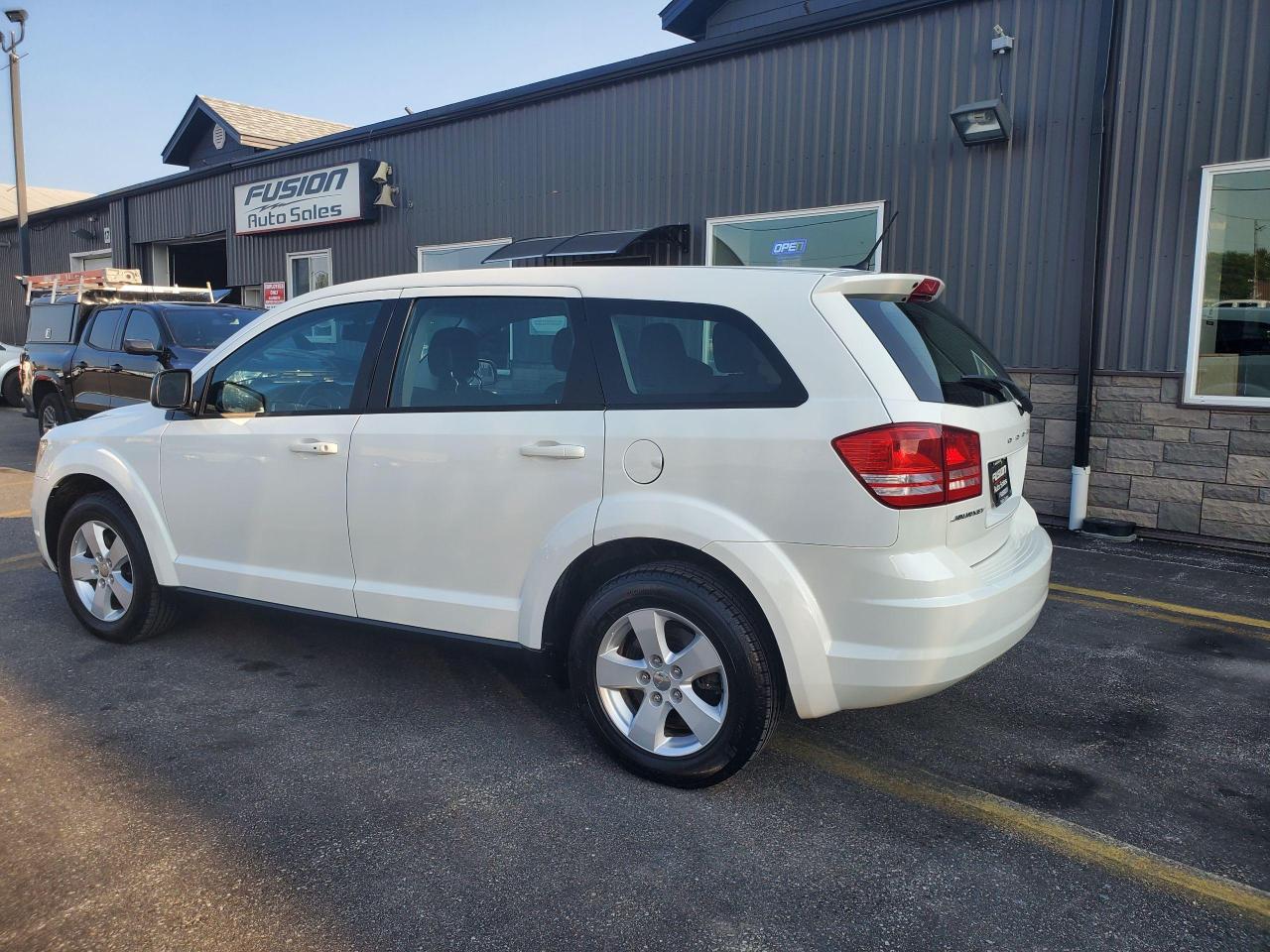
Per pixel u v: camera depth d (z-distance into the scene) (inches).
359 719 149.9
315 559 155.0
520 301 139.7
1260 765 137.3
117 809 120.6
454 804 123.0
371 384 150.4
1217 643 189.8
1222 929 98.8
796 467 115.5
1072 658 180.5
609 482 127.1
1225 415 263.7
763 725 120.9
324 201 519.8
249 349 164.9
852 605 114.1
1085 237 278.5
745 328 122.7
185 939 95.0
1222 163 257.9
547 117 418.9
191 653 180.2
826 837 116.3
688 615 122.3
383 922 98.1
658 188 382.6
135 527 176.7
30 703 154.9
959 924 99.2
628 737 130.0
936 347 128.0
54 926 96.8
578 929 97.5
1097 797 127.3
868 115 323.3
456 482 139.2
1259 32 249.6
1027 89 289.4
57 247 813.9
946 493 114.2
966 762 137.8
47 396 469.7
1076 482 284.2
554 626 134.7
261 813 120.0
